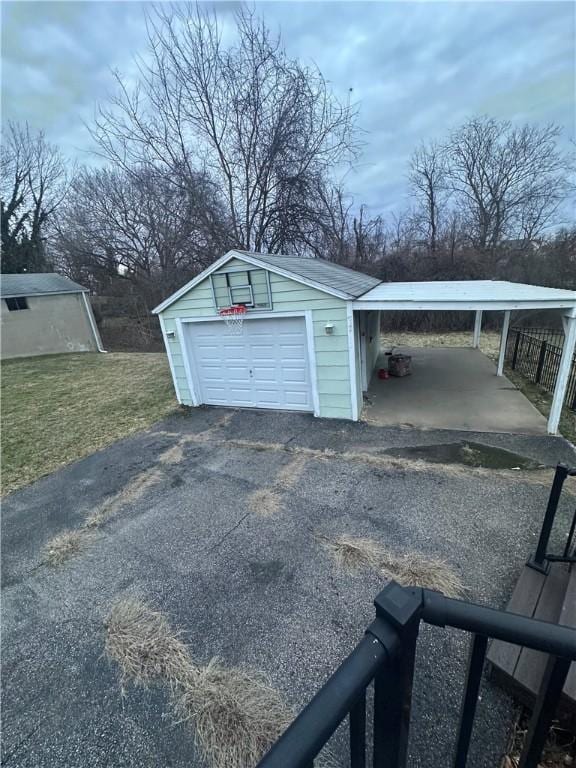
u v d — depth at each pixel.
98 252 21.62
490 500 4.57
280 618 3.19
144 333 21.50
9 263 24.39
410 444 6.26
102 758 2.34
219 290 7.79
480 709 2.32
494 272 17.45
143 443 7.27
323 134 15.86
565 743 2.08
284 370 7.96
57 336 19.17
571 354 5.82
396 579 3.46
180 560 4.02
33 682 2.86
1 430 8.56
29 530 4.86
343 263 19.09
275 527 4.39
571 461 5.40
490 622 0.90
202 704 2.56
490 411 7.45
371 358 10.87
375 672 0.83
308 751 0.69
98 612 3.46
